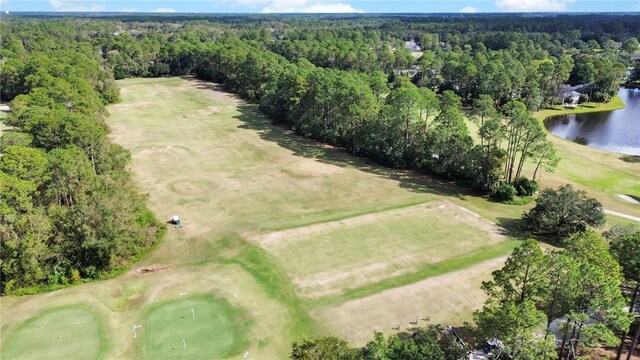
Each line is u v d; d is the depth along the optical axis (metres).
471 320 43.16
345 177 79.31
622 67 148.00
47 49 173.25
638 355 37.88
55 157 54.66
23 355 38.59
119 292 47.50
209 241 57.41
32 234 47.47
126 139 98.12
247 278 49.66
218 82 170.12
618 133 114.88
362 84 95.94
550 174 82.50
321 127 100.12
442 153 79.38
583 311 33.59
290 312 44.41
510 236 59.31
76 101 94.69
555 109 137.25
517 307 32.31
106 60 177.62
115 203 52.06
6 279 47.41
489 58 166.38
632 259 37.44
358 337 41.00
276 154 90.81
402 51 176.62
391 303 45.62
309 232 59.28
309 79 103.81
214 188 73.75
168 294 46.97
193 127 109.06
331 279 49.50
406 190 74.06
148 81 170.50
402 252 54.81
